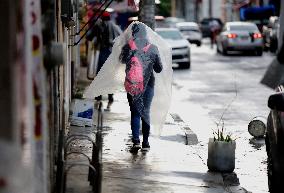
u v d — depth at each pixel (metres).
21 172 8.55
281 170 15.29
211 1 161.62
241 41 74.69
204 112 33.03
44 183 11.29
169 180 18.11
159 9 152.75
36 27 10.89
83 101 25.88
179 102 37.00
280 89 16.69
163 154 21.62
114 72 21.83
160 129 22.03
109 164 19.83
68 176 17.55
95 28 32.56
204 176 18.80
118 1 46.50
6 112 8.52
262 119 25.64
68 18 22.08
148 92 21.47
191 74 54.78
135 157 20.98
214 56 76.81
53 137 15.62
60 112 19.92
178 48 59.53
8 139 8.48
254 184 18.80
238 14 127.12
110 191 16.66
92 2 51.75
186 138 24.42
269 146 16.95
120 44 21.52
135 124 21.81
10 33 8.50
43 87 11.48
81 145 22.11
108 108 31.78
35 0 10.90
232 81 48.22
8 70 8.52
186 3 197.38
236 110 33.69
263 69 57.91
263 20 93.69
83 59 54.50
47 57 12.59
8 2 8.48
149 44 21.33
